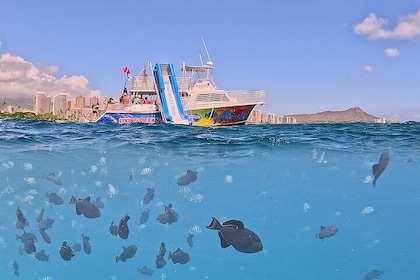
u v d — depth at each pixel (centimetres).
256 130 1534
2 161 1520
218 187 1606
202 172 1465
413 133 1274
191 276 1775
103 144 1381
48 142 1364
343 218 1753
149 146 1348
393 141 1255
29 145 1357
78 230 1759
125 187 1631
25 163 1526
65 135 1398
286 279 1938
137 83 2753
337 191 1552
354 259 1880
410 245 1825
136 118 2548
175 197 1709
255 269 1891
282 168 1409
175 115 2541
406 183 1420
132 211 1758
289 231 1847
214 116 2586
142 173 1507
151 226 1644
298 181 1485
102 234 1761
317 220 1794
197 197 1709
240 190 1627
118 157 1437
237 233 472
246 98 2636
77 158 1455
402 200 1572
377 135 1266
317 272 1931
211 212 1831
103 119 2438
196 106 2561
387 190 1505
